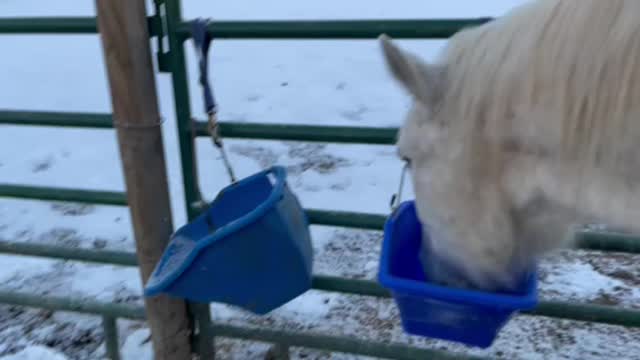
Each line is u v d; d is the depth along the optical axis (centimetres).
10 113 264
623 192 161
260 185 234
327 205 419
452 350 307
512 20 166
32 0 880
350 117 538
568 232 187
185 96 244
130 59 230
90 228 413
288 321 328
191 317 278
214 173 462
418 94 166
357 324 324
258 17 769
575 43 156
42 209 438
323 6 793
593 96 154
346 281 256
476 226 175
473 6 767
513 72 160
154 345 275
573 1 159
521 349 308
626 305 329
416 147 173
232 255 211
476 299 182
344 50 677
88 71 674
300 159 476
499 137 163
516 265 188
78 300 294
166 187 250
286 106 562
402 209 206
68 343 325
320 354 309
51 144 529
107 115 256
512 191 169
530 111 159
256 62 661
